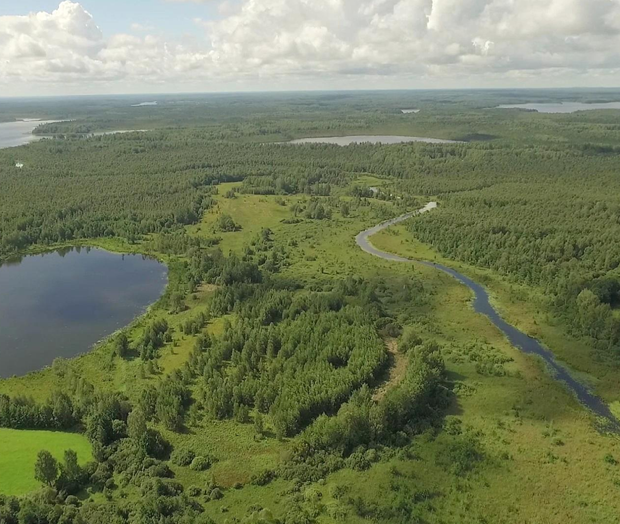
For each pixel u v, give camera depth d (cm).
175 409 10356
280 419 9888
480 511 8194
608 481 8838
